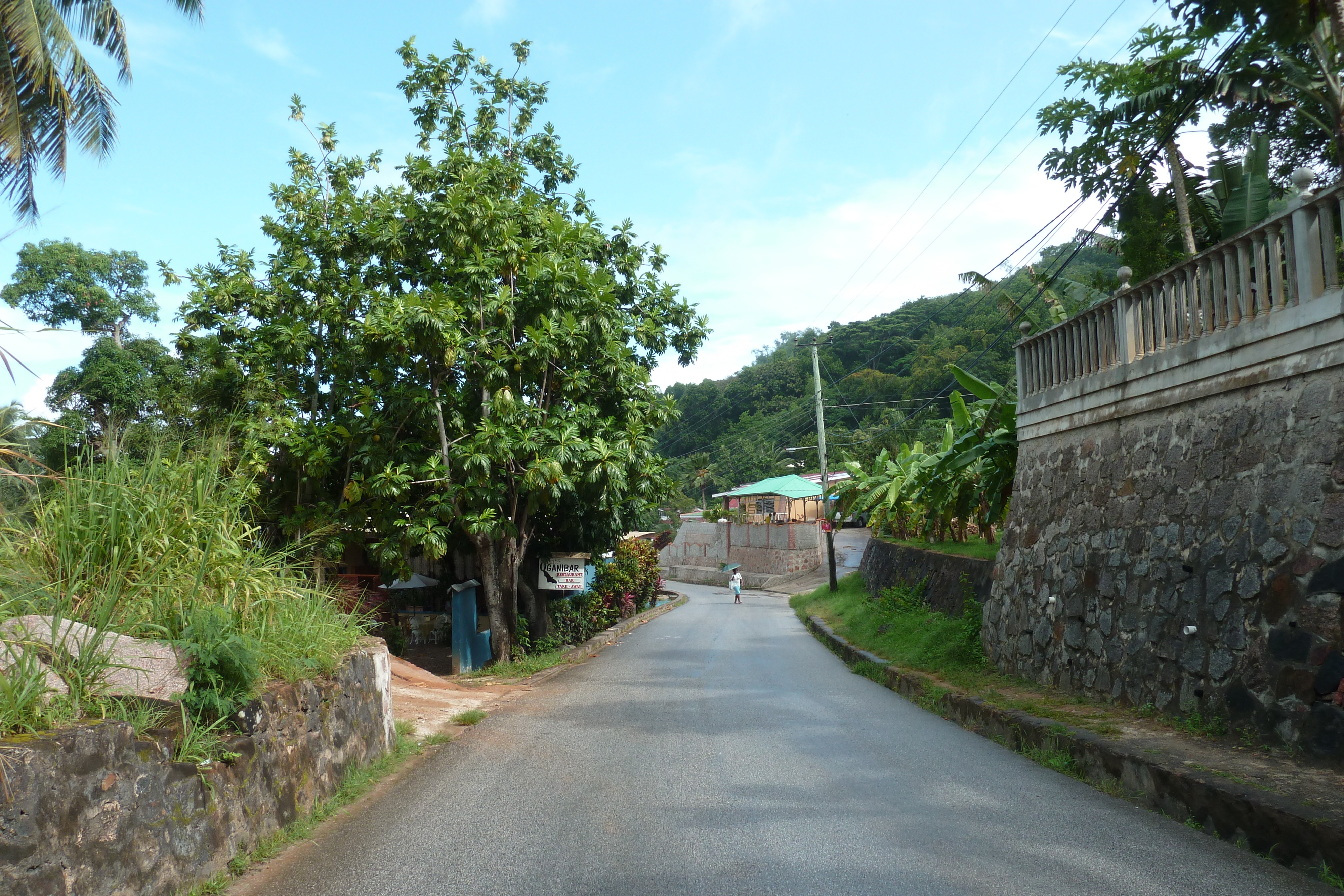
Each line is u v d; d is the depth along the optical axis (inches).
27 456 197.2
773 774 276.4
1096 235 622.8
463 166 593.0
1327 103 430.6
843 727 364.8
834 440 2359.7
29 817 132.3
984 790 255.0
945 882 176.7
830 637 764.6
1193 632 296.7
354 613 314.2
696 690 487.5
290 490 587.8
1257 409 286.8
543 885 179.6
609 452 554.9
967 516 728.3
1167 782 228.4
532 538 735.7
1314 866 179.5
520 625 682.8
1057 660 392.8
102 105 459.5
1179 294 334.6
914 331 2571.4
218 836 185.2
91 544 203.9
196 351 574.9
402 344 500.1
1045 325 706.2
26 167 439.5
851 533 2021.4
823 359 2906.0
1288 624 253.4
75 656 170.1
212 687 195.5
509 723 383.6
